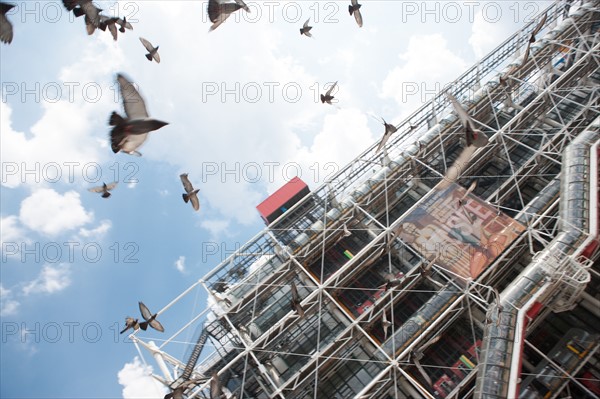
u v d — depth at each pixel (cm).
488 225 2983
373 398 2647
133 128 673
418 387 2491
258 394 3044
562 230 2520
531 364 2666
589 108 3381
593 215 2453
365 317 3089
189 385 2775
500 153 3828
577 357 2464
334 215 3644
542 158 3428
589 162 2700
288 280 3566
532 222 2905
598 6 4312
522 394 2409
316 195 3997
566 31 4181
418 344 2742
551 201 2978
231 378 3197
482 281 2884
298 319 3077
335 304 3123
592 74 4247
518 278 2411
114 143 683
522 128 3797
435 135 3828
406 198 3925
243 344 3206
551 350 2595
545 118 3831
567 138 3528
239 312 3453
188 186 1292
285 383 2766
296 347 3238
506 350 2136
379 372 2825
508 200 3609
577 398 2472
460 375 2698
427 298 3206
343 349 3005
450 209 3177
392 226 3253
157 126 688
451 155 3991
